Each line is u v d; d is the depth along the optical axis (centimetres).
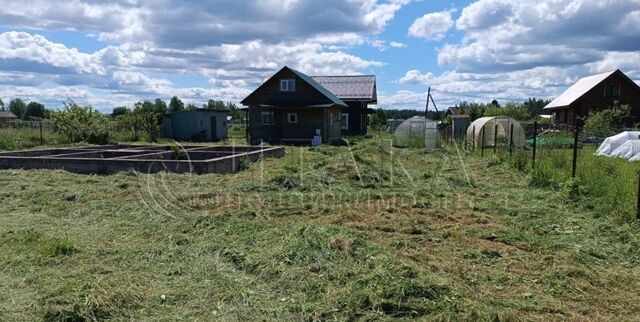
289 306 329
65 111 2123
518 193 782
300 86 2422
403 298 328
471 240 499
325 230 489
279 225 545
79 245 470
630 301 345
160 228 548
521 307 330
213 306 331
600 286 374
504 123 1792
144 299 341
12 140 1792
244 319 312
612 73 2977
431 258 430
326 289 352
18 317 312
